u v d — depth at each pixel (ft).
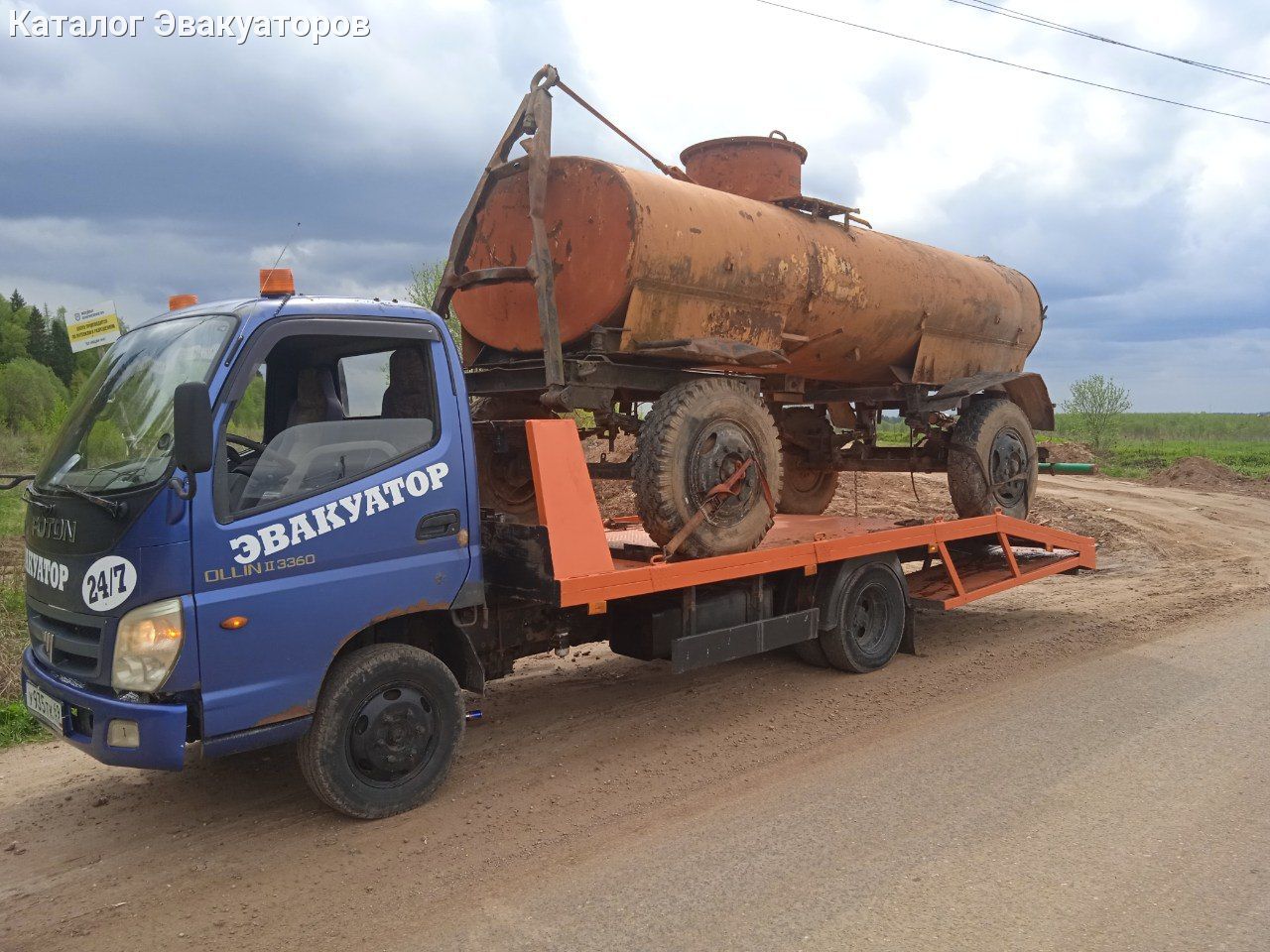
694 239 17.94
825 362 23.24
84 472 12.87
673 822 13.66
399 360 14.69
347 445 13.55
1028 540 26.32
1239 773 15.20
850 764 15.89
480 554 15.06
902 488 56.75
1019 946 10.20
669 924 10.80
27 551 14.06
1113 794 14.37
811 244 20.83
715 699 19.83
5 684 20.26
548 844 13.03
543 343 17.35
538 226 17.21
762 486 18.85
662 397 17.84
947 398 24.76
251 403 14.48
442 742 14.52
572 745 17.11
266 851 13.00
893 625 22.65
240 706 12.32
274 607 12.56
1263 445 143.13
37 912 11.48
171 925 11.09
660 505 17.11
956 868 12.03
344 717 13.44
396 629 14.87
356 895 11.68
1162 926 10.59
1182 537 44.60
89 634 12.43
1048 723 17.85
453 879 12.06
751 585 19.44
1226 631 25.35
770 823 13.53
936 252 25.29
